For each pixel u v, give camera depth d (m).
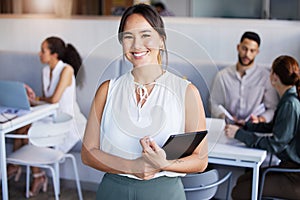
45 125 3.48
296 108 3.07
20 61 4.69
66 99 4.01
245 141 3.07
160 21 1.83
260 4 7.04
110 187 1.97
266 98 3.83
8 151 4.25
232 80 3.88
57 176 3.92
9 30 5.00
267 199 3.21
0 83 3.54
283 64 3.16
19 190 4.15
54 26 4.84
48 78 4.12
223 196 3.80
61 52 4.06
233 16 7.22
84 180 4.15
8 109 3.56
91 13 7.20
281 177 3.17
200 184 2.84
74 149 4.07
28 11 5.66
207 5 7.31
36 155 3.57
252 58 3.81
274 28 4.20
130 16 1.82
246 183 3.25
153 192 1.93
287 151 3.12
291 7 6.90
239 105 3.86
